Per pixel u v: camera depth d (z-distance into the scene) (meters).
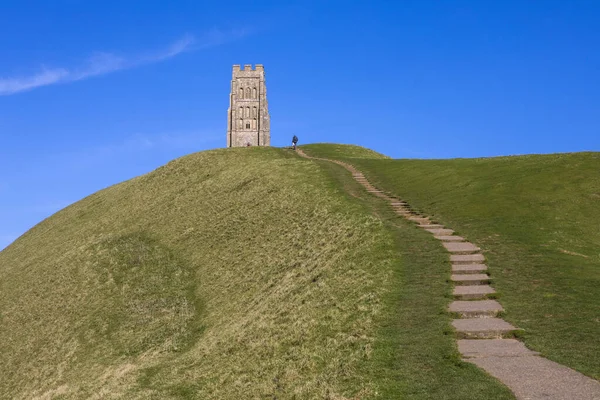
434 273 24.47
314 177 53.16
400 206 40.72
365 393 14.48
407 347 17.08
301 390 16.20
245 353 21.56
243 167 64.69
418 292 22.19
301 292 26.36
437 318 19.30
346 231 33.88
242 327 25.88
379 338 18.08
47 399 28.80
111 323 38.03
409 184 48.50
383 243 29.31
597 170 41.56
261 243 41.00
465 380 14.10
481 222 33.97
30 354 38.53
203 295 37.84
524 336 17.36
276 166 60.22
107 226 61.38
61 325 40.66
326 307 22.89
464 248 28.30
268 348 20.88
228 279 37.91
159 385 21.69
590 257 26.55
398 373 15.28
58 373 33.69
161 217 57.62
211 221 50.75
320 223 38.69
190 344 30.69
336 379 16.08
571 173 41.72
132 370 26.83
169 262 45.84
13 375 36.56
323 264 29.67
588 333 17.09
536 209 35.44
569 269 24.12
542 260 25.72
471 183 44.34
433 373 14.93
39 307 45.88
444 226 33.69
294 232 39.53
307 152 80.44
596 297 20.48
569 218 33.34
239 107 120.56
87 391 27.09
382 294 22.23
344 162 64.62
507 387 13.38
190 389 19.88
